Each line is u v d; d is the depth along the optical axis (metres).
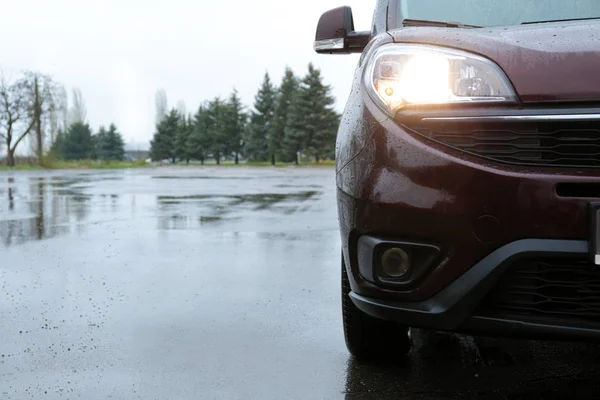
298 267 4.43
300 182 17.81
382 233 1.94
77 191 13.20
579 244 1.71
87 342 2.70
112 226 6.80
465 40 1.99
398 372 2.34
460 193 1.81
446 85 1.92
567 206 1.72
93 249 5.23
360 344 2.39
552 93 1.80
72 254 4.98
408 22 2.52
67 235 6.09
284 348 2.63
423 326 1.93
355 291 2.11
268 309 3.26
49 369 2.37
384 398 2.10
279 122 59.97
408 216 1.88
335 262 4.62
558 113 1.77
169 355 2.53
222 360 2.47
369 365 2.42
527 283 1.81
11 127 41.62
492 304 1.85
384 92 2.01
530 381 2.25
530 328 1.80
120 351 2.58
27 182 18.09
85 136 77.44
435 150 1.86
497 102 1.85
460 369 2.37
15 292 3.64
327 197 11.21
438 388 2.18
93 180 19.56
